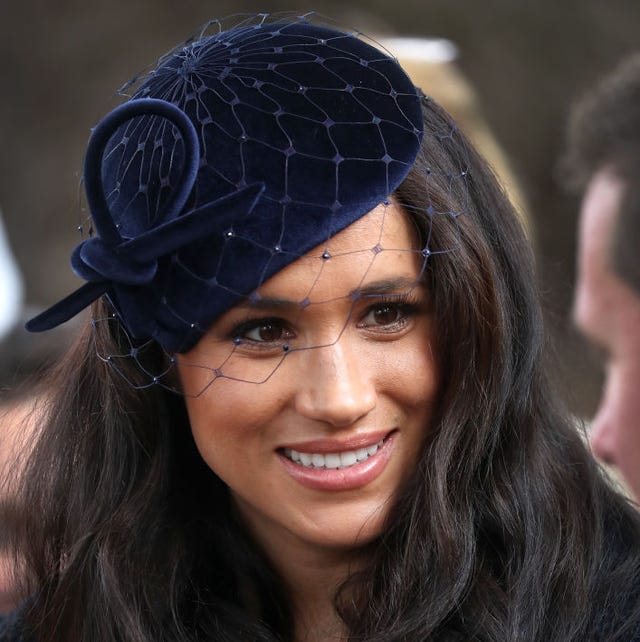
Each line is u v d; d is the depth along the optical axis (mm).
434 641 5988
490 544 6277
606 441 6969
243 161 5629
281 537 6504
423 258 5844
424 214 5836
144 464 6934
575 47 23859
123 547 6754
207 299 5691
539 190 23344
